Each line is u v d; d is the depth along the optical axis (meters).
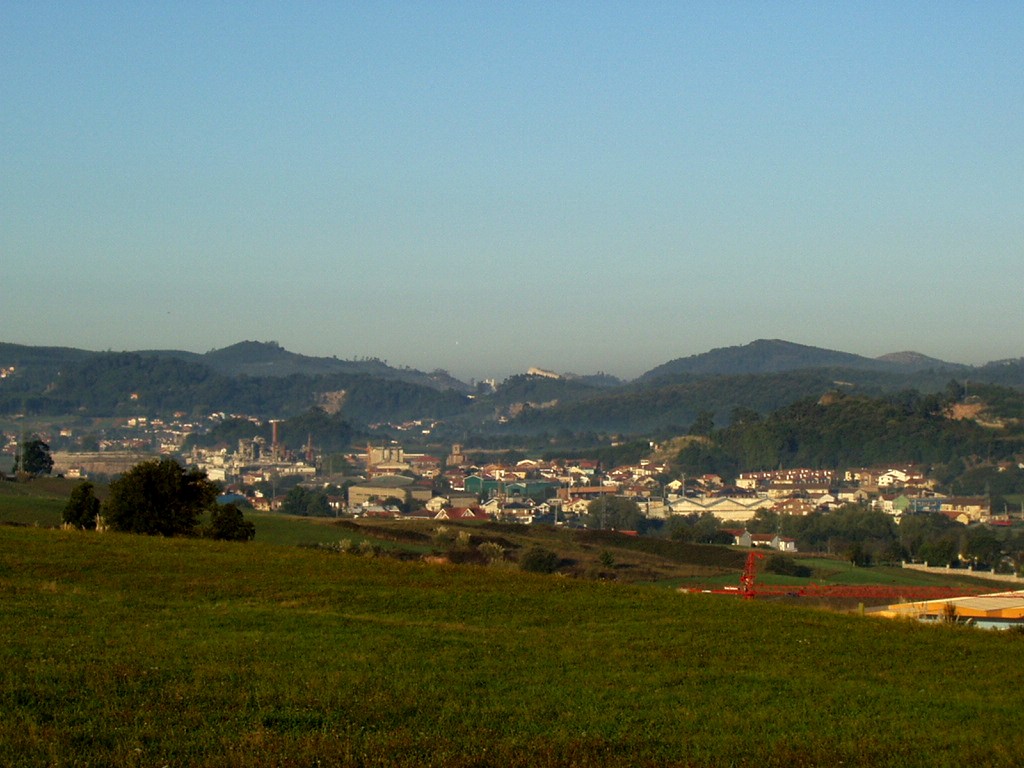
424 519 92.44
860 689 18.61
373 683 16.83
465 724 14.84
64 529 39.09
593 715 15.79
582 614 25.34
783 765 13.88
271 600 25.28
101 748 12.78
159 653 18.09
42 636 19.05
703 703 17.05
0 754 12.34
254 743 13.16
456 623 23.62
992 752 14.72
